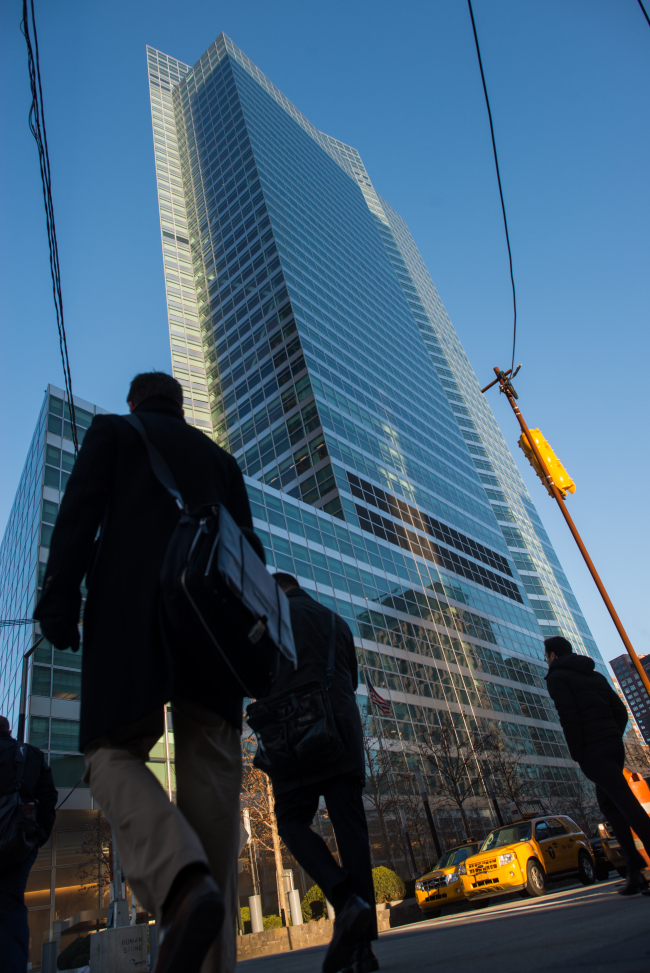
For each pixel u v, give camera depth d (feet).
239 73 272.31
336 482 146.72
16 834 10.36
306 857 8.79
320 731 9.16
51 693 85.76
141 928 29.84
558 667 14.83
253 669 5.22
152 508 5.90
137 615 5.20
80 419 122.01
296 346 172.04
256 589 5.30
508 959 6.52
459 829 110.11
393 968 7.84
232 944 4.91
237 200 223.51
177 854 3.94
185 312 213.25
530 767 147.02
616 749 13.74
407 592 148.36
